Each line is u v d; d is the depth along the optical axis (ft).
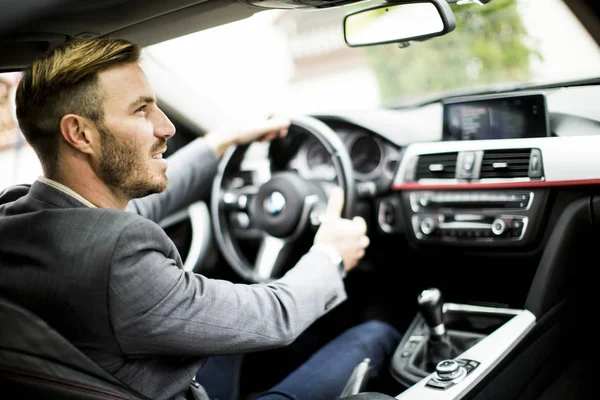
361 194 6.61
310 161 7.00
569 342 6.22
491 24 8.65
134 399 2.96
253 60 14.23
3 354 2.74
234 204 6.84
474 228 6.07
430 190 6.34
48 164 3.32
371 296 7.38
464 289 6.84
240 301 3.46
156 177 3.52
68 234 3.06
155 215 5.36
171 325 3.13
